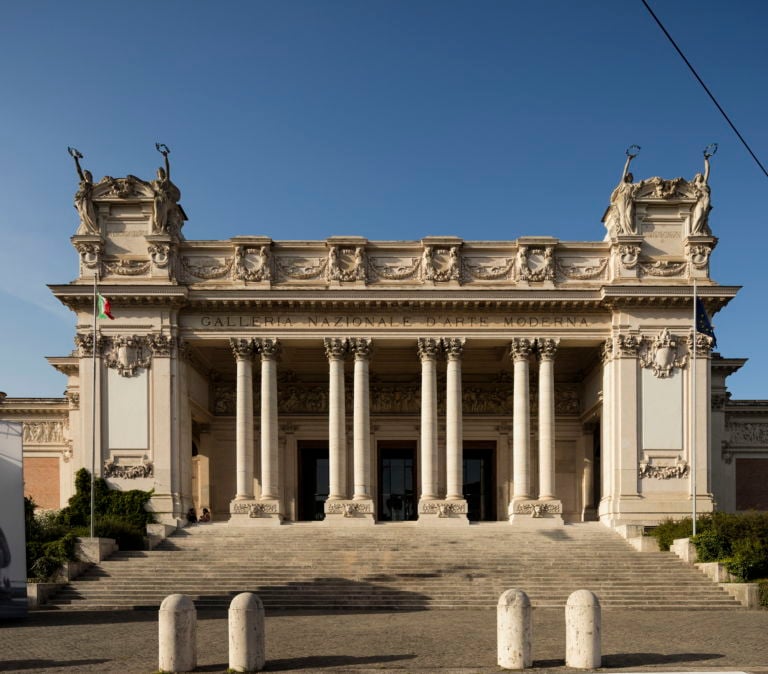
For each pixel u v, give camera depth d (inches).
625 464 2151.8
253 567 1675.7
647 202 2241.6
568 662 864.3
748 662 893.2
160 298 2162.9
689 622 1278.3
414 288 2212.1
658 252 2241.6
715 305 2210.9
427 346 2226.9
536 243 2233.0
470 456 2625.5
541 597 1528.1
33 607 1465.3
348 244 2231.8
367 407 2209.6
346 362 2503.7
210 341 2241.6
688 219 2247.8
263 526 2110.0
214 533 2021.4
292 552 1791.3
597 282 2246.6
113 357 2176.4
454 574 1641.2
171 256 2206.0
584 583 1593.3
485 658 915.4
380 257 2256.4
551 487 2171.5
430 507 2140.7
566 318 2235.5
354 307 2219.5
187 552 1786.4
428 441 2187.5
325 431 2583.7
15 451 1305.4
